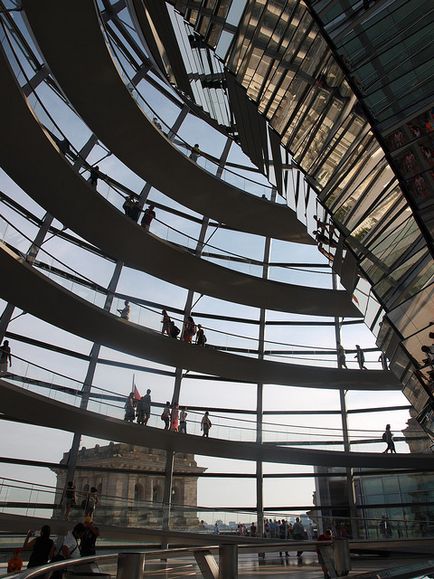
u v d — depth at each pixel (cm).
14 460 1809
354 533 2034
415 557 1958
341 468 2444
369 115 691
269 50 902
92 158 2081
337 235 1065
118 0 1866
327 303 2464
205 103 1705
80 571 521
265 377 2416
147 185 2319
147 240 2003
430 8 620
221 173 2161
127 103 1656
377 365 2503
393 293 859
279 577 1126
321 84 799
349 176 846
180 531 1822
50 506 1634
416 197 678
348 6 682
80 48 1441
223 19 962
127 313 2042
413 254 765
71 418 1861
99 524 1655
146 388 2253
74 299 1786
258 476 2359
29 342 1922
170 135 2273
